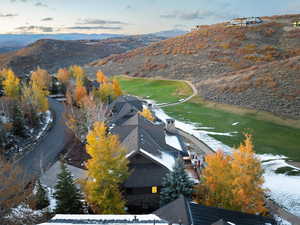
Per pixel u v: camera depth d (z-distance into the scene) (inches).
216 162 949.8
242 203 871.7
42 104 2090.3
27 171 1323.8
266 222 753.0
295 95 2495.1
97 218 665.6
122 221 650.2
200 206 728.3
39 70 3176.7
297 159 1567.4
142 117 1601.9
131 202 1082.1
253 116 2352.4
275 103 2463.1
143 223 640.4
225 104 2723.9
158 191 1083.3
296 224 1007.6
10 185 932.0
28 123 1951.3
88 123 1616.6
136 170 1107.9
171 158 1285.7
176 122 2365.9
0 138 1524.4
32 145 1692.9
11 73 2252.7
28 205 972.6
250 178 882.8
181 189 967.0
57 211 892.0
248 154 913.5
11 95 2225.6
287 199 1173.7
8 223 852.6
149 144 1243.2
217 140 1914.4
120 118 1936.5
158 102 3144.7
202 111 2659.9
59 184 912.3
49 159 1485.0
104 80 3294.8
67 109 2385.6
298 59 3277.6
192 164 1438.2
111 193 919.7
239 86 2994.6
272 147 1755.7
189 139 1951.3
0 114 1806.1
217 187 924.6
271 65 3363.7
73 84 3085.6
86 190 934.4
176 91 3476.9
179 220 619.8
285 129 2039.9
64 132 1920.5
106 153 902.4
